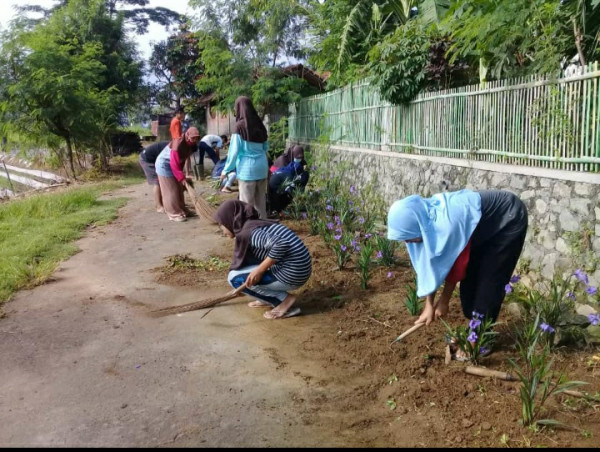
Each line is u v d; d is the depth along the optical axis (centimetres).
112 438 336
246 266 527
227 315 533
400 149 865
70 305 570
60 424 352
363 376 409
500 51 658
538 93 542
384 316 511
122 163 2075
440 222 371
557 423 328
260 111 1866
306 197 945
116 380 409
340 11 1343
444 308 399
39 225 960
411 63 797
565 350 427
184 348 462
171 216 989
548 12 562
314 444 328
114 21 2438
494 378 389
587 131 482
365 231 769
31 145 1928
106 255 766
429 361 421
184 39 3409
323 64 1486
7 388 400
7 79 1634
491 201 389
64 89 1611
